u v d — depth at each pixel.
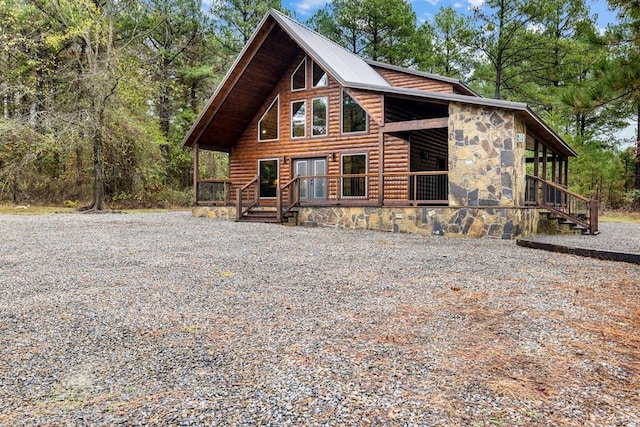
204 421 1.91
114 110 18.36
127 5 19.33
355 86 12.23
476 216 10.33
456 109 10.69
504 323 3.38
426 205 11.62
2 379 2.37
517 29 22.72
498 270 5.70
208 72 24.67
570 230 11.85
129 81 18.36
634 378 2.38
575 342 2.95
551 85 24.38
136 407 2.05
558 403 2.09
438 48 26.25
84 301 3.97
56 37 17.56
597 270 5.74
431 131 15.68
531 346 2.87
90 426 1.89
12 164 18.42
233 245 7.90
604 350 2.80
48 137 17.66
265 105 16.67
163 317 3.51
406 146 14.03
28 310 3.67
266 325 3.31
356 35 25.97
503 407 2.05
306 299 4.11
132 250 7.09
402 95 11.48
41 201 20.47
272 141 16.55
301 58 15.98
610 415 1.98
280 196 12.95
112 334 3.10
